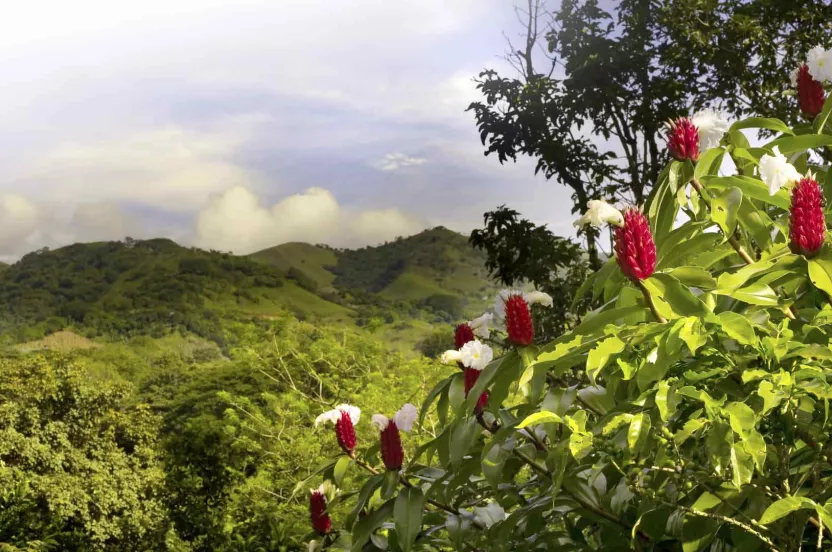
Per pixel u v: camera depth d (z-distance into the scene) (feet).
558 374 7.01
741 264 6.76
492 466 7.82
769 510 4.79
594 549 7.70
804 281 6.64
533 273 26.71
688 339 5.10
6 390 62.54
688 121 7.01
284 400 36.83
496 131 28.50
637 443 5.26
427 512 10.08
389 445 9.74
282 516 29.91
